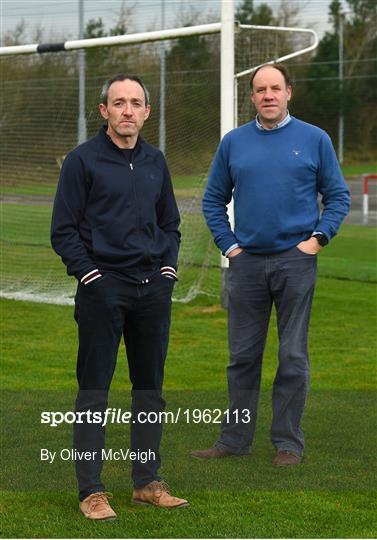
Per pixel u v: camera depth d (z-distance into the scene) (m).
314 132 5.48
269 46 11.12
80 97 14.24
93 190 4.60
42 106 14.23
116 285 4.60
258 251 5.45
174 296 11.29
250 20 37.03
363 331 9.58
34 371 7.76
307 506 4.74
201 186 11.75
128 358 4.82
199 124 11.91
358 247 17.66
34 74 14.55
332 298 11.47
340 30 39.31
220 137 10.99
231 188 5.66
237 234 5.55
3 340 9.02
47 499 4.88
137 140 4.70
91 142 4.66
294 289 5.43
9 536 4.36
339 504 4.78
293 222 5.41
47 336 9.27
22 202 14.38
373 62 40.81
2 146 14.25
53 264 13.09
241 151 5.49
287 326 5.49
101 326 4.61
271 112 5.36
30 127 14.18
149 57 14.44
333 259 15.57
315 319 10.21
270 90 5.35
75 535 4.37
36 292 11.47
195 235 11.98
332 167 5.49
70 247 4.59
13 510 4.71
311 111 39.25
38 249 13.99
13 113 14.23
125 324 4.77
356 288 12.36
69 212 4.61
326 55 38.97
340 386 7.28
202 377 7.54
